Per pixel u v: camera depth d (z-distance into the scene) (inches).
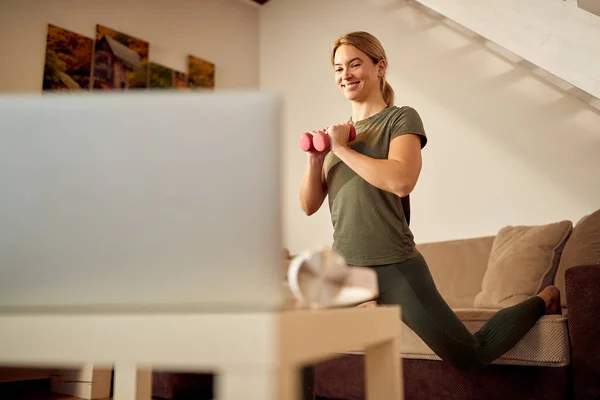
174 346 18.7
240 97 19.3
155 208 19.1
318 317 21.0
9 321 20.9
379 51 59.6
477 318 69.0
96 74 130.0
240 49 168.4
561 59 82.4
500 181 110.1
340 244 54.5
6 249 19.6
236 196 19.1
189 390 95.7
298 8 163.0
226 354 18.1
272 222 19.0
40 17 121.3
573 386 59.6
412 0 131.8
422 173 122.5
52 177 19.5
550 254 83.8
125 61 136.9
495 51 114.6
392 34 134.9
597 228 79.4
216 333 18.4
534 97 107.6
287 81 162.1
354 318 24.5
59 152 19.5
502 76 113.0
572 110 102.1
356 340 24.4
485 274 92.3
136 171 19.2
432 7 100.1
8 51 115.0
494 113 113.0
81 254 19.4
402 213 53.7
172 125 19.3
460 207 115.2
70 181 19.4
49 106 19.6
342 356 84.1
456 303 95.7
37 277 19.5
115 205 19.2
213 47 160.7
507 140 110.3
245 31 171.3
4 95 19.8
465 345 49.9
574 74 80.7
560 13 83.7
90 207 19.3
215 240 19.0
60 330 20.1
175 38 150.8
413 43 129.9
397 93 130.4
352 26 145.7
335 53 60.4
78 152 19.4
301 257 26.0
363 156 48.1
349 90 59.1
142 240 19.1
